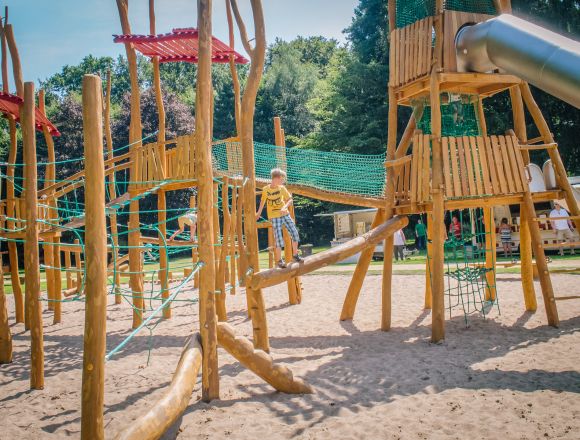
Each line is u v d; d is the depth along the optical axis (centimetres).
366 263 1065
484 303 1118
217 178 1157
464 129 1054
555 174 1002
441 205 871
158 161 1130
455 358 730
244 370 734
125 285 1941
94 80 392
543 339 805
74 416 599
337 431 498
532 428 474
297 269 827
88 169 389
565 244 928
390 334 927
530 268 1030
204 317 602
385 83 3688
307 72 5644
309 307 1264
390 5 1017
